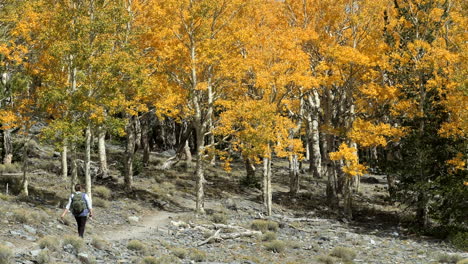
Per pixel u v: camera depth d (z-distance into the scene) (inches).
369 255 697.6
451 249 770.2
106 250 527.5
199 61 944.9
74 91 746.2
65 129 711.7
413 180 975.0
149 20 1020.5
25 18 792.3
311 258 650.2
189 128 1481.3
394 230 967.0
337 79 1018.7
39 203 778.2
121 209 907.4
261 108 919.7
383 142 960.3
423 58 921.5
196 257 571.2
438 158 948.0
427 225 940.6
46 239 468.1
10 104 815.1
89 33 749.9
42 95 737.6
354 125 993.5
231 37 942.4
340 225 992.2
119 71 760.3
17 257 407.5
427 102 965.2
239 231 815.1
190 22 959.0
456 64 910.4
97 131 810.2
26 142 837.8
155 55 977.5
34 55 813.2
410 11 997.8
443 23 986.1
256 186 1437.0
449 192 865.5
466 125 818.2
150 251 573.3
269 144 1002.1
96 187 1007.0
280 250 687.7
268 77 973.8
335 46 1020.5
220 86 1025.5
